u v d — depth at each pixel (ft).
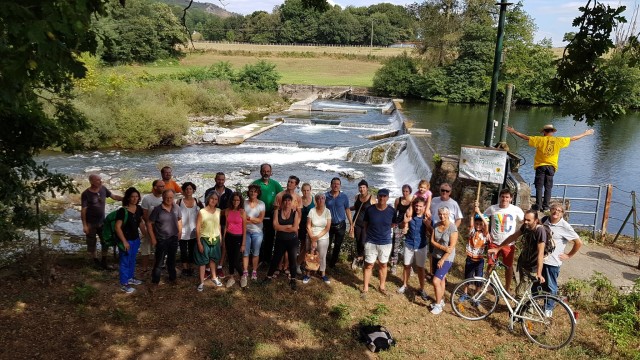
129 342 20.24
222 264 28.02
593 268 30.22
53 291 24.31
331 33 350.84
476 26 188.96
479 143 97.76
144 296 24.35
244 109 152.15
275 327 22.34
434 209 26.73
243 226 25.16
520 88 176.04
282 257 26.86
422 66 205.77
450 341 22.30
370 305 25.18
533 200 37.55
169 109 95.50
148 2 200.23
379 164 84.12
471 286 25.38
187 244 26.68
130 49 188.85
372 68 256.32
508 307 23.22
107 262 29.60
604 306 25.48
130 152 85.97
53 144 30.04
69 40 13.67
